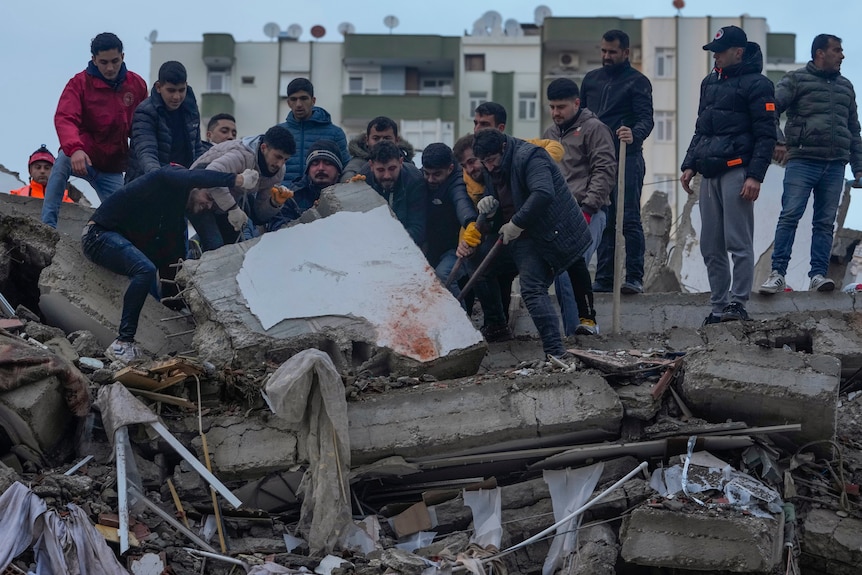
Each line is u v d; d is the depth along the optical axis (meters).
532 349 10.25
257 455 8.31
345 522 8.03
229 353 9.09
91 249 9.53
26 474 8.01
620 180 10.35
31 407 7.94
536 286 9.56
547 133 10.92
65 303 9.66
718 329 10.12
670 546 8.04
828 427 8.49
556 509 8.41
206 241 10.09
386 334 9.22
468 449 8.49
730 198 10.28
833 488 8.57
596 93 11.33
